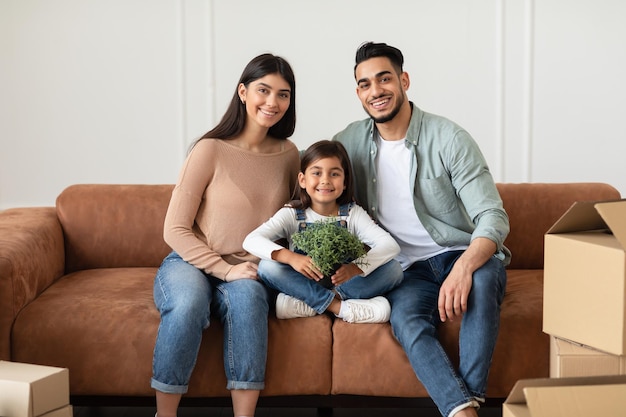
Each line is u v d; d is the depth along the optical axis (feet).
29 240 8.98
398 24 15.96
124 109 16.31
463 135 8.73
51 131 16.37
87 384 8.26
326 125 16.28
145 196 10.29
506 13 15.92
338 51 16.05
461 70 16.06
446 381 7.70
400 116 8.84
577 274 6.96
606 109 16.14
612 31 15.88
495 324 7.88
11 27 16.05
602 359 6.84
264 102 8.70
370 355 8.16
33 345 8.24
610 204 6.66
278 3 15.97
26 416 6.93
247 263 8.56
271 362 8.20
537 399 5.69
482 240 8.15
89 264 10.16
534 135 16.26
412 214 8.89
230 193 8.72
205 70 16.25
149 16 16.07
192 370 7.98
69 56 16.15
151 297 8.74
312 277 8.05
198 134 16.40
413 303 8.18
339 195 8.66
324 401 8.32
